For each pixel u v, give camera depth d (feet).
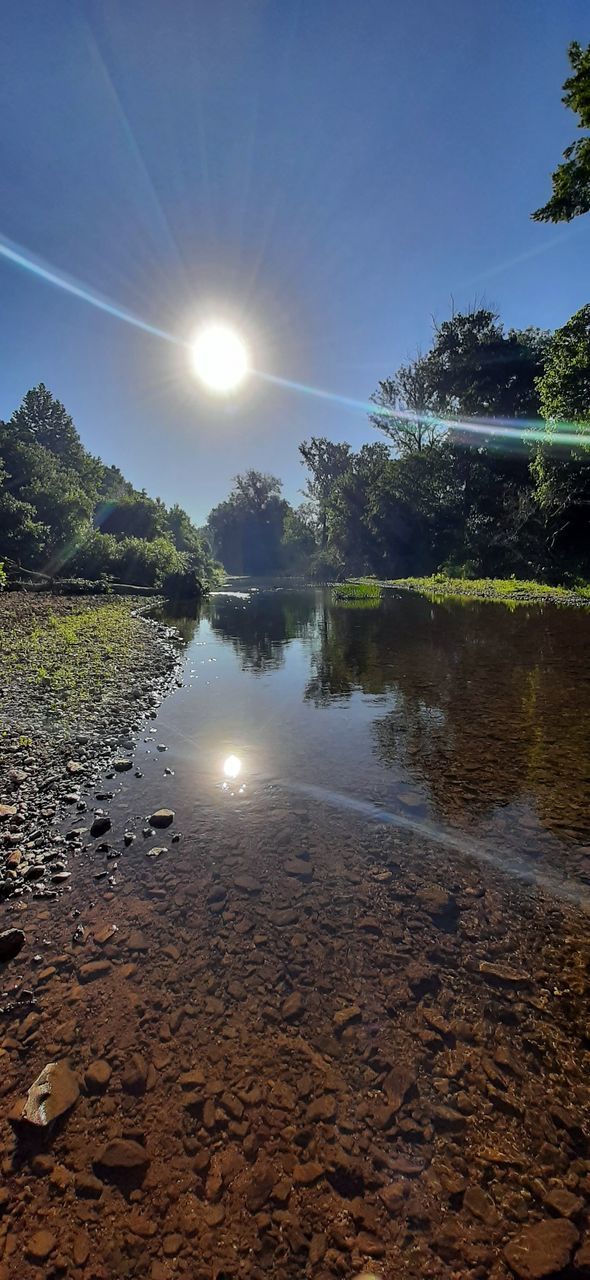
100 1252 6.04
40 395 233.55
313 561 233.35
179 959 10.50
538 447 92.43
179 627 64.39
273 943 10.85
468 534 130.41
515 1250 5.94
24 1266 5.94
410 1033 8.70
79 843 14.78
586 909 11.50
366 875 12.98
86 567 120.88
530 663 34.65
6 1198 6.60
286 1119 7.43
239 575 280.72
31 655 39.19
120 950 10.79
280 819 15.84
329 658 40.22
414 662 37.01
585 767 18.45
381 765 19.40
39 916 11.85
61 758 20.63
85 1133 7.32
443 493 145.18
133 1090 7.88
